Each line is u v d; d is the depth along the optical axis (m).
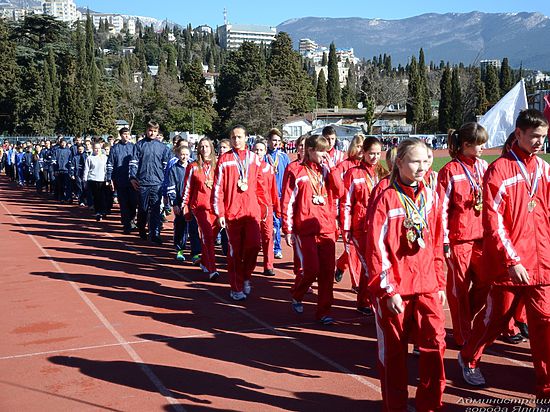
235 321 7.27
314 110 90.38
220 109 85.62
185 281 9.41
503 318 5.00
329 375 5.57
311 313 7.60
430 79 112.62
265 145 11.53
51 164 23.58
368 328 6.96
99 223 16.50
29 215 18.27
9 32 81.00
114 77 101.00
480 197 5.96
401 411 4.37
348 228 7.07
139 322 7.24
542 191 4.84
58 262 10.95
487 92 83.88
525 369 5.64
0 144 53.09
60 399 5.10
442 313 4.38
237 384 5.37
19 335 6.79
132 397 5.12
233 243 8.11
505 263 4.68
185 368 5.75
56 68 79.00
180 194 10.80
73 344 6.47
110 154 14.62
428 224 4.44
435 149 56.16
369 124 71.19
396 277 4.34
